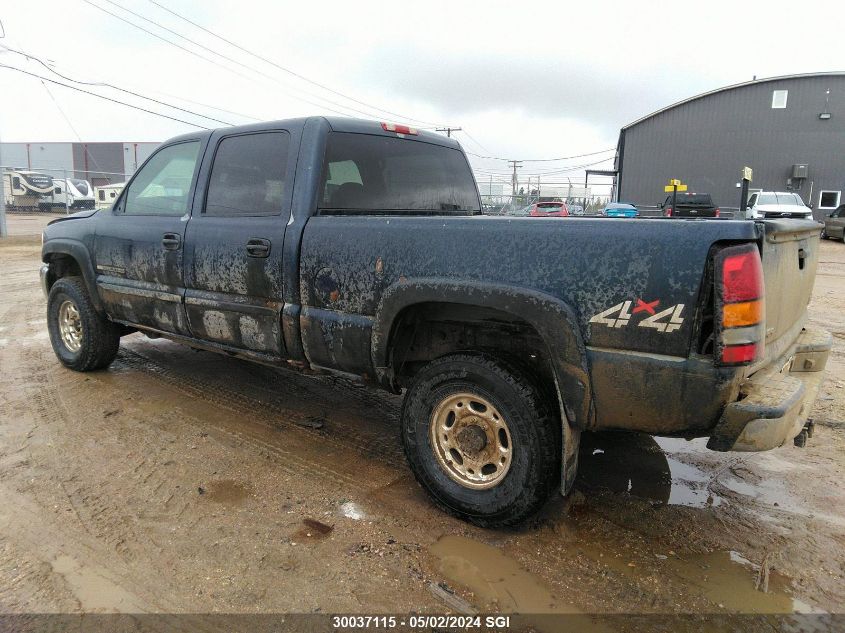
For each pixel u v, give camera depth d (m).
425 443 3.06
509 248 2.67
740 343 2.21
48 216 28.50
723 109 35.53
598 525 2.99
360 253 3.12
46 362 5.54
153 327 4.41
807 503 3.22
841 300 9.48
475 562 2.68
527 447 2.72
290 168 3.53
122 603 2.38
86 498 3.16
